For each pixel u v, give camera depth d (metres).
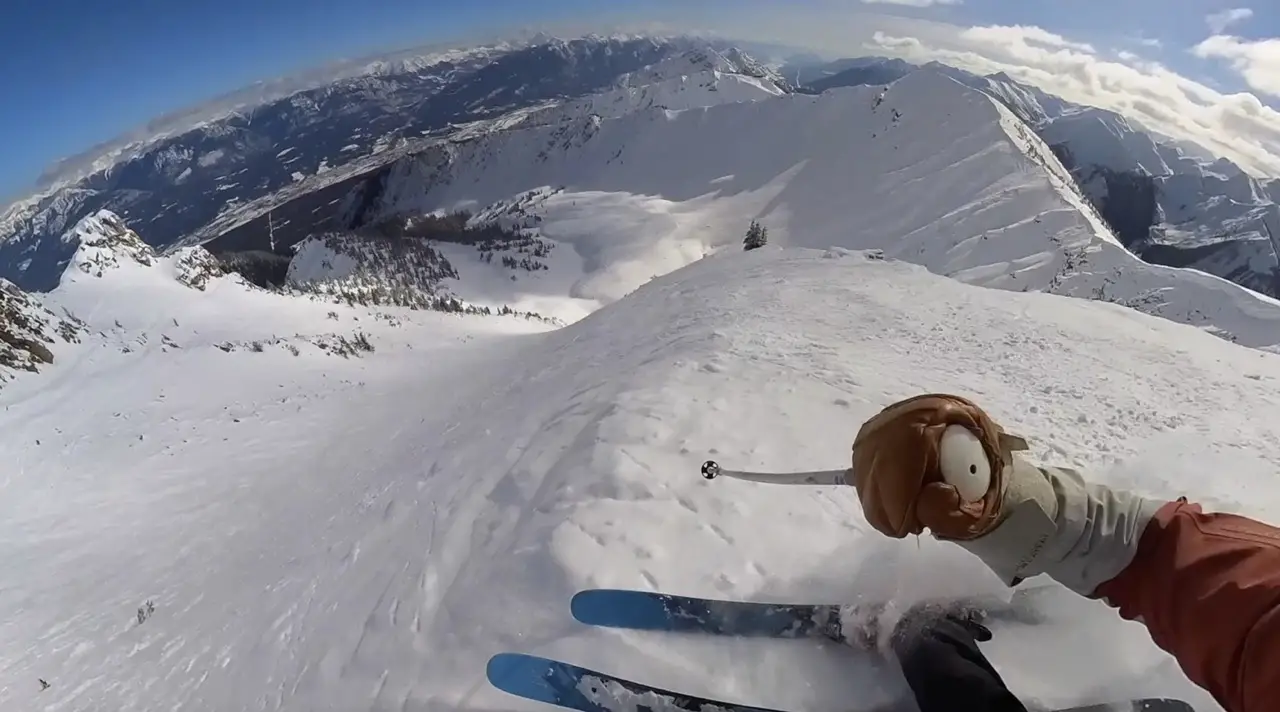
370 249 147.00
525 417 9.11
